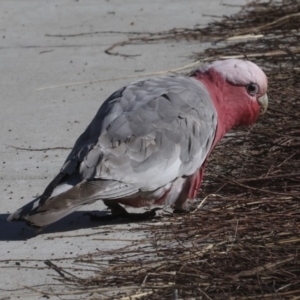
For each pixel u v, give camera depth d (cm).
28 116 1387
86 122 1351
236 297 790
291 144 1183
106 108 962
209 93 1020
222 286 809
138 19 1919
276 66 1552
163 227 975
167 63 1619
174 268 858
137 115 945
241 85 1020
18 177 1145
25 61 1681
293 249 878
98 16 1959
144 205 984
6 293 833
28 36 1839
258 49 1652
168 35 1794
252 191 1048
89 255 904
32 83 1553
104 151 918
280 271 824
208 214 998
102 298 810
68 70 1614
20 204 1058
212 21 1866
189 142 962
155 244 920
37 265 891
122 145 925
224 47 1688
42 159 1206
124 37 1802
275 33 1745
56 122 1354
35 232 967
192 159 969
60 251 924
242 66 1022
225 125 1037
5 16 1988
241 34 1755
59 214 889
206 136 983
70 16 1972
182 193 992
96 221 1012
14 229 991
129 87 988
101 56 1686
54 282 852
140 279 843
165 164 944
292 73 1485
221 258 872
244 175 1108
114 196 917
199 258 877
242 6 1958
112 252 908
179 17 1916
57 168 1170
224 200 1034
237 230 933
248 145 1205
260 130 1238
